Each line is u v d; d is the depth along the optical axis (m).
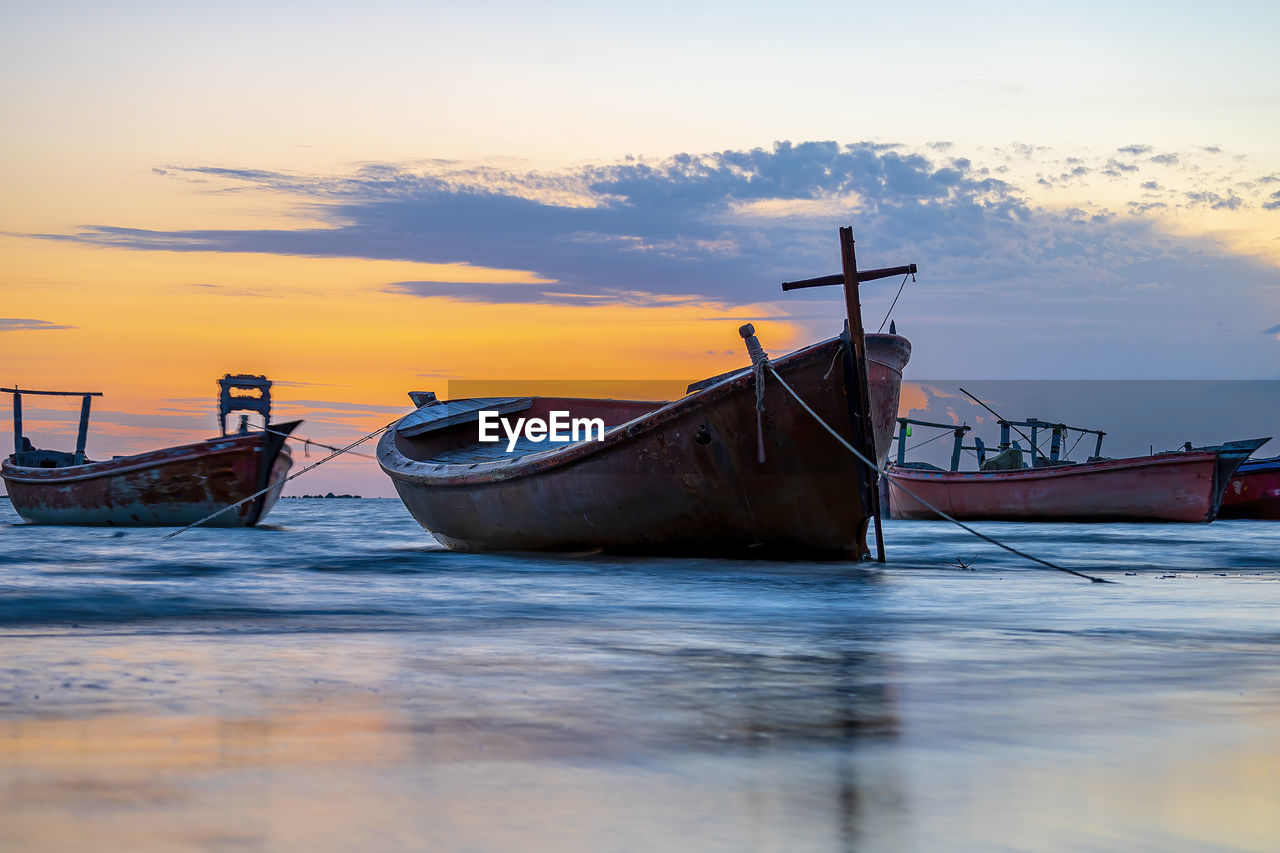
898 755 4.22
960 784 3.79
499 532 21.44
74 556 21.09
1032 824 3.32
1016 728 4.76
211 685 5.88
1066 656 7.26
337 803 3.50
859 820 3.35
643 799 3.57
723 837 3.18
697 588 14.27
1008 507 42.09
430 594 13.18
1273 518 46.03
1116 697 5.54
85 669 6.45
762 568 17.97
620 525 19.66
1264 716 5.05
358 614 10.59
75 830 3.18
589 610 11.23
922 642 8.16
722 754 4.23
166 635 8.45
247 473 32.50
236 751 4.25
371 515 65.19
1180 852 3.07
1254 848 3.11
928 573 17.03
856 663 6.90
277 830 3.20
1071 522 41.03
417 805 3.48
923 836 3.21
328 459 28.78
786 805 3.51
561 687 5.87
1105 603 11.97
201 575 16.23
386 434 26.72
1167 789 3.72
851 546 19.14
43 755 4.16
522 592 13.59
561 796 3.60
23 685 5.84
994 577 16.39
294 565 18.66
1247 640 8.29
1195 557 22.62
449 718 4.96
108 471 32.88
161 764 4.02
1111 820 3.37
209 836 3.14
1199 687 5.89
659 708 5.22
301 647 7.66
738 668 6.68
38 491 35.31
